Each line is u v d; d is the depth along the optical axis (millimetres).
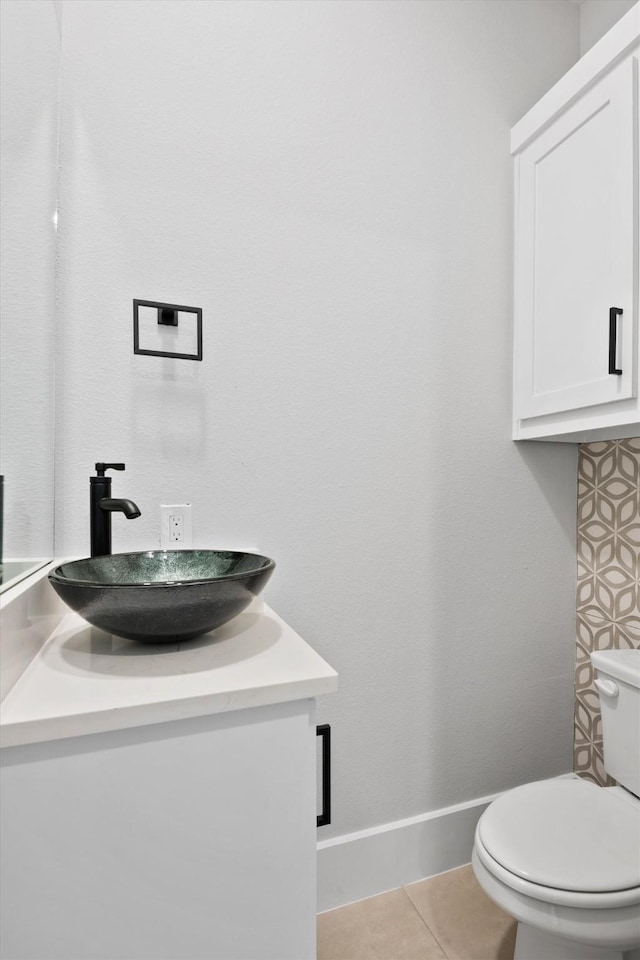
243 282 1316
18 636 733
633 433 1501
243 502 1316
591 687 1696
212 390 1285
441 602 1561
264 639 908
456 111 1578
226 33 1307
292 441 1369
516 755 1667
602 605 1664
